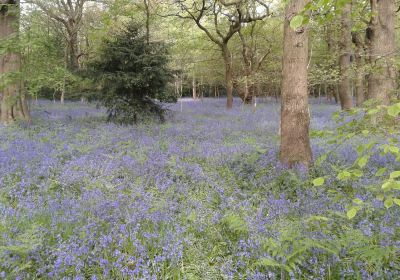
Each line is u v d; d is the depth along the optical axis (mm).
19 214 4836
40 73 13664
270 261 3436
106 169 7047
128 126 13562
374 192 5449
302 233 4133
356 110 3279
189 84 49531
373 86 11289
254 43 29250
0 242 3932
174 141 10492
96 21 26547
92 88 15703
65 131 11914
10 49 12500
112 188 6059
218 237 4492
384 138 3318
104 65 14281
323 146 9266
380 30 11789
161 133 12031
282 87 7719
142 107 15109
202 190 6328
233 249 4145
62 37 26641
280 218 4820
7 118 13844
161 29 25891
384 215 4699
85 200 5348
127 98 14898
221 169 7633
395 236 4148
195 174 7000
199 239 4383
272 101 37219
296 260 3500
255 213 5027
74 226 4594
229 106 26328
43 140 10156
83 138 10664
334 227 4539
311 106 28266
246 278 3498
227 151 8859
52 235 4336
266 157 8078
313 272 3541
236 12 24125
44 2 17359
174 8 23359
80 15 25109
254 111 21656
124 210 5051
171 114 18828
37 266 3717
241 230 4402
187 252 4059
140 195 5688
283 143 7684
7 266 3533
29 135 11219
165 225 4707
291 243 3969
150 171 7109
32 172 6898
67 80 16484
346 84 18359
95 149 9086
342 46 16266
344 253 3805
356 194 5449
